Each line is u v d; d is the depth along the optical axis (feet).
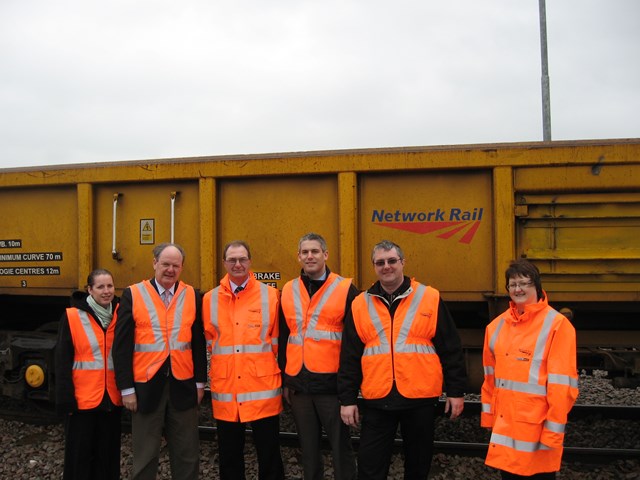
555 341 9.27
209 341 12.19
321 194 15.76
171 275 11.87
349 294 11.74
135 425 11.69
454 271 15.08
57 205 17.83
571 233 14.65
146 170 16.63
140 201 17.07
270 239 16.07
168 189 16.83
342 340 11.32
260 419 11.73
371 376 10.87
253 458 15.88
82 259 17.11
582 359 16.12
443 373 11.27
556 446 8.94
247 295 12.00
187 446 11.93
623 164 14.28
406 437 11.02
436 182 15.20
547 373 9.23
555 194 14.60
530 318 9.72
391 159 15.08
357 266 15.40
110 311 12.25
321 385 11.40
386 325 10.86
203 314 12.08
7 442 17.38
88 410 11.86
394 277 10.75
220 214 16.39
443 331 10.96
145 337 11.67
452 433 17.80
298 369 11.55
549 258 14.56
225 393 11.62
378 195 15.47
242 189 16.26
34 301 20.35
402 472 14.87
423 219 15.24
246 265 11.82
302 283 12.03
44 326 18.97
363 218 15.52
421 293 11.02
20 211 18.17
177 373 11.77
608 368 15.31
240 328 11.75
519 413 9.38
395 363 10.71
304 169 15.53
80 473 11.85
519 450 9.29
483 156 14.69
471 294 15.02
